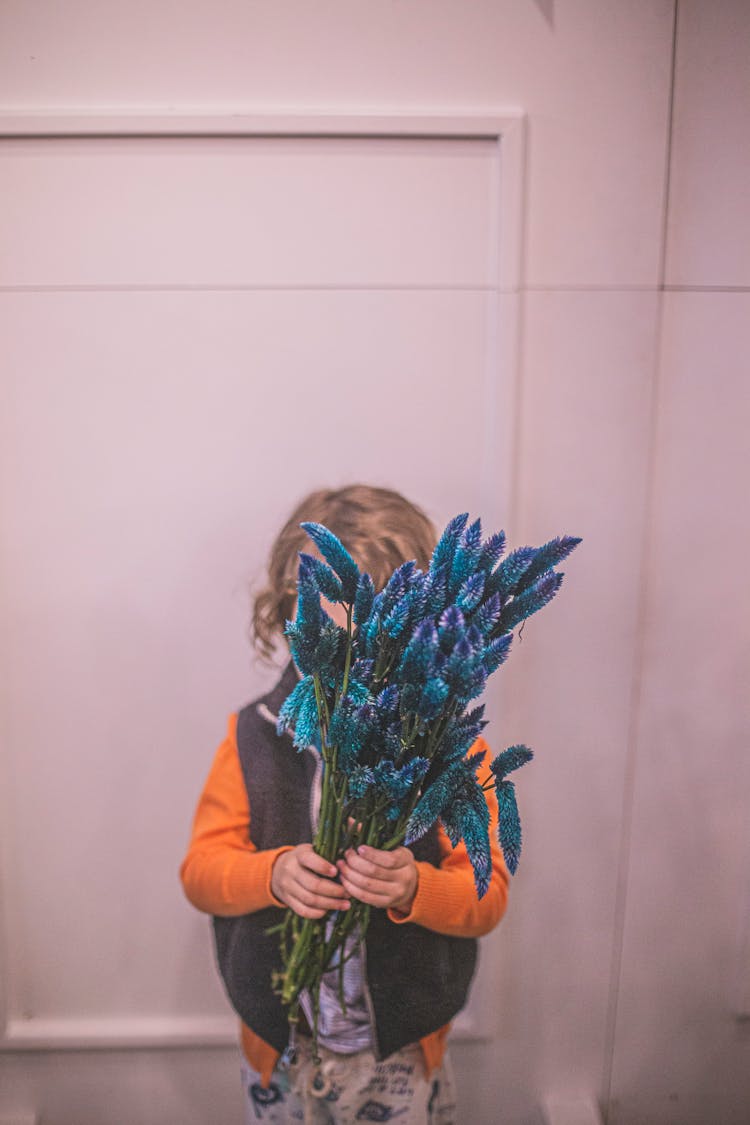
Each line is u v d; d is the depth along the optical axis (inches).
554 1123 54.5
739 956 54.6
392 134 46.3
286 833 48.6
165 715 50.4
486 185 47.1
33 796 51.1
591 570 50.9
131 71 45.9
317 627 35.5
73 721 50.5
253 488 49.0
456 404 48.7
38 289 47.3
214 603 49.7
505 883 50.2
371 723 35.1
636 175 47.6
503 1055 54.8
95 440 48.5
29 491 48.9
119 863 51.6
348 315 47.8
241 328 47.8
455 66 46.4
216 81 46.1
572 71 46.6
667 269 48.6
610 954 54.2
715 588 51.3
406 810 37.8
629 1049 55.2
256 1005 48.7
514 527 50.0
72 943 52.4
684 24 46.5
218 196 46.8
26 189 46.5
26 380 48.0
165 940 52.3
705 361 49.4
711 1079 55.6
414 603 35.4
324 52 46.0
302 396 48.4
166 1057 53.4
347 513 48.9
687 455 50.2
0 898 51.9
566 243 48.0
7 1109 53.9
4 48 45.5
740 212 48.2
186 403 48.3
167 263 47.3
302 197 46.9
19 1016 53.1
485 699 51.6
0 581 49.5
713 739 52.6
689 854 53.5
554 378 49.1
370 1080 48.6
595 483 50.2
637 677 51.9
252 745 49.4
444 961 49.2
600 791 52.7
